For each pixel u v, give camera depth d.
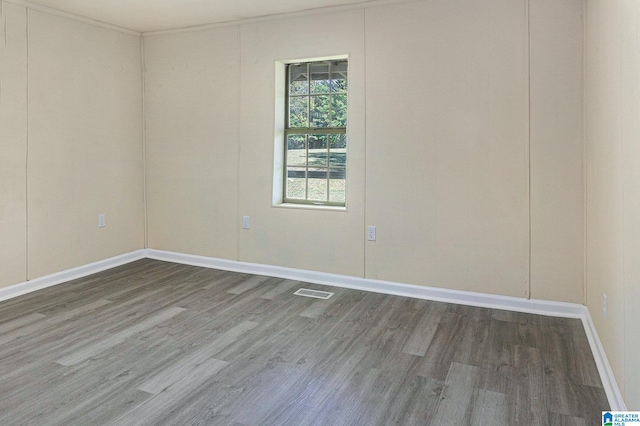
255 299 3.65
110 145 4.50
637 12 1.66
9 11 3.57
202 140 4.54
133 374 2.40
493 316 3.28
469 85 3.43
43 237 3.92
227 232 4.50
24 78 3.71
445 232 3.59
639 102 1.64
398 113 3.68
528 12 3.23
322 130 4.14
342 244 3.98
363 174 3.85
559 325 3.10
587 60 3.02
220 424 1.96
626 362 1.86
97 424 1.95
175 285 4.00
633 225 1.74
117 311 3.35
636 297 1.69
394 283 3.80
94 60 4.29
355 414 2.05
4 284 3.63
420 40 3.55
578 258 3.21
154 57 4.71
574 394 2.21
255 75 4.22
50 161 3.95
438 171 3.57
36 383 2.30
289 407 2.10
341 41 3.83
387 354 2.66
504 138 3.35
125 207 4.71
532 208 3.31
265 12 3.97
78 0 3.66
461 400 2.16
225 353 2.67
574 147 3.17
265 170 4.27
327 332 2.99
